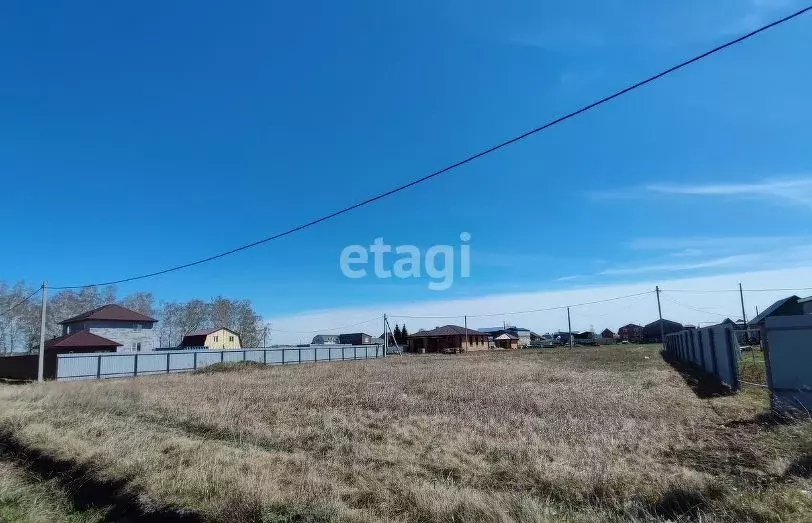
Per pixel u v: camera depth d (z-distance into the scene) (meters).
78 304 68.12
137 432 9.98
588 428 9.63
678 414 11.28
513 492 5.91
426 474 6.92
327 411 12.98
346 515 5.24
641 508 5.07
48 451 8.91
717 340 19.69
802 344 10.76
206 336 70.00
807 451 6.86
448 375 24.58
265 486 5.96
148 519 6.07
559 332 119.25
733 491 5.27
